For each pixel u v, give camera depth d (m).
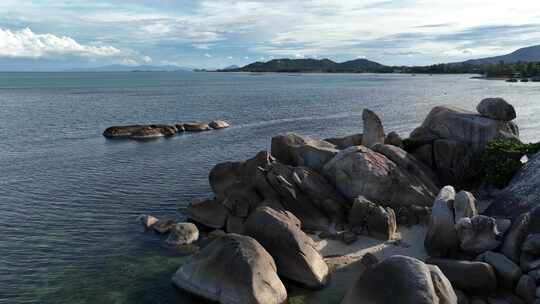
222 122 79.44
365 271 19.52
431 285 17.94
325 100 130.25
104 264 26.80
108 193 40.50
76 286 24.28
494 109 38.94
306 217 31.45
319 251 27.38
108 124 81.94
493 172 35.56
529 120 81.12
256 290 21.22
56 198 38.94
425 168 37.03
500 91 155.25
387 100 127.94
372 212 29.28
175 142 65.12
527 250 22.55
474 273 21.42
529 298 20.47
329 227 30.81
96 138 67.75
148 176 46.28
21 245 29.30
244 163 36.81
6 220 33.66
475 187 37.66
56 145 62.03
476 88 175.38
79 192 40.72
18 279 24.94
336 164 33.75
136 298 23.11
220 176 38.09
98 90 184.62
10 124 79.94
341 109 105.62
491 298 21.09
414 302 17.42
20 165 50.28
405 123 80.75
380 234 28.86
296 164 37.25
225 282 21.97
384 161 33.62
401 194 32.41
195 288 22.80
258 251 22.72
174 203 38.00
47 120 86.00
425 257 26.27
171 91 177.62
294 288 23.44
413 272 18.20
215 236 30.69
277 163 33.91
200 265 23.19
